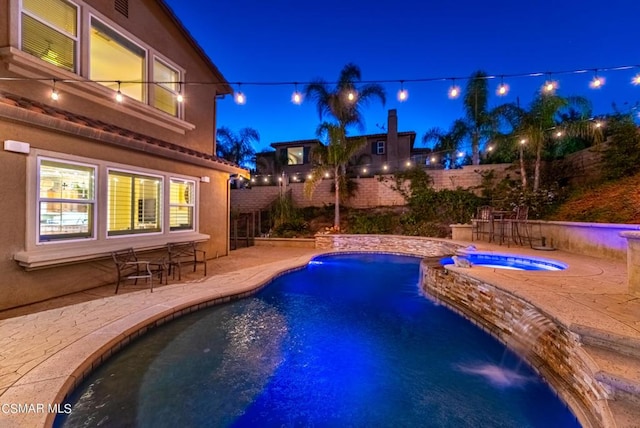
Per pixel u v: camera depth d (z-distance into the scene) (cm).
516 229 1026
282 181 1778
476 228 1155
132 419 302
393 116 2219
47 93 583
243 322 566
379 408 339
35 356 351
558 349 349
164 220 802
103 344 382
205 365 410
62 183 579
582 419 288
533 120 1171
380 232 1430
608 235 731
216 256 1043
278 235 1470
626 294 425
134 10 761
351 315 624
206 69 1033
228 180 1103
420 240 1210
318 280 909
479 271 581
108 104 696
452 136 1864
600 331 306
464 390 371
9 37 530
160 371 389
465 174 1529
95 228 626
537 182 1191
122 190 703
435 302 695
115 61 739
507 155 1402
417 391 370
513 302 448
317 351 466
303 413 328
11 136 495
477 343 500
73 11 632
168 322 507
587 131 1114
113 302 545
